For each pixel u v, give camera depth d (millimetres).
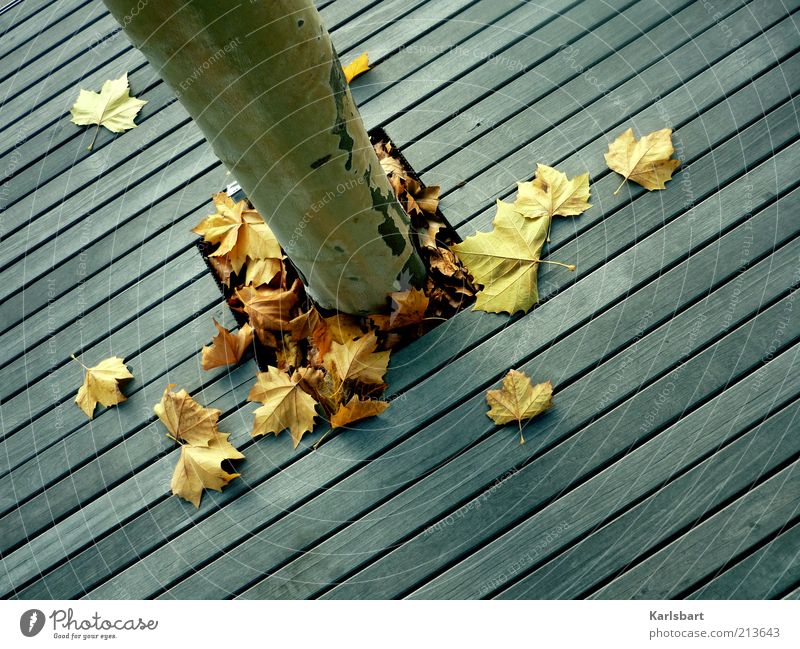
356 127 1066
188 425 1443
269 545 1369
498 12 1701
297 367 1479
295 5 841
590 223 1483
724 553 1241
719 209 1450
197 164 1723
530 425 1367
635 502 1297
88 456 1511
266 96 900
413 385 1434
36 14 2008
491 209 1540
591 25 1646
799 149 1462
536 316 1438
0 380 1615
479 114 1624
